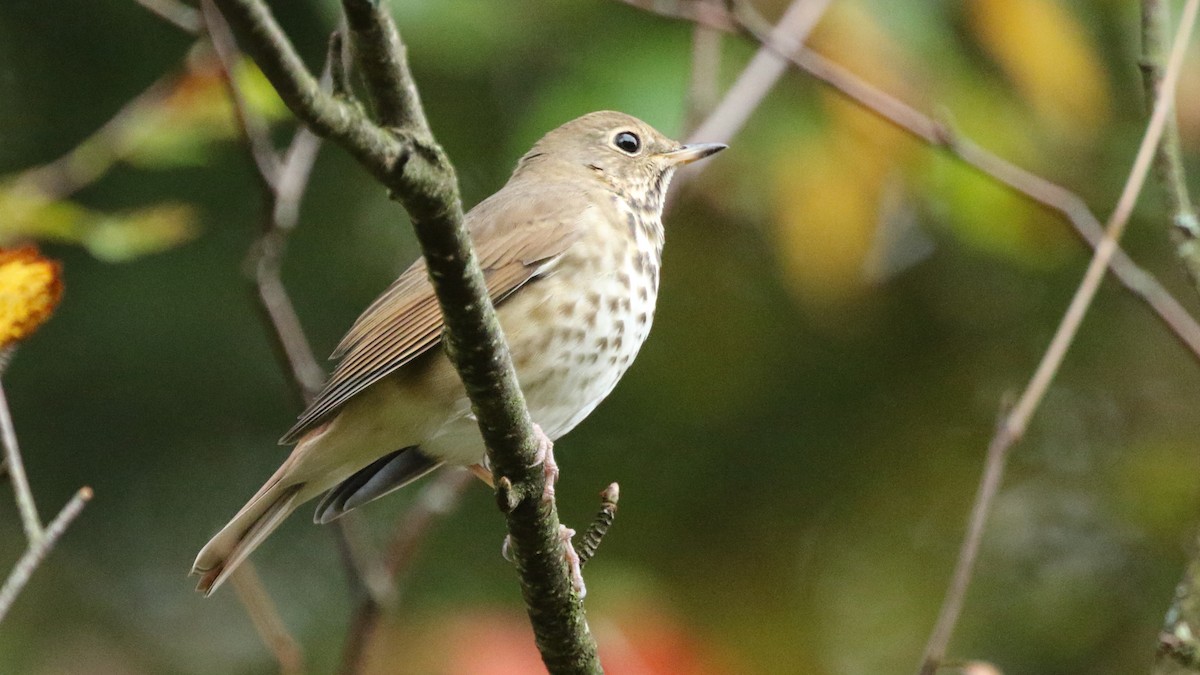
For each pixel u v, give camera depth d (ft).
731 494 41.50
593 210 27.76
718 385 40.98
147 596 41.27
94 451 41.60
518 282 26.68
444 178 16.67
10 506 41.19
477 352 18.92
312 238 40.78
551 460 20.72
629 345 27.84
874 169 31.96
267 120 31.53
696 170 31.27
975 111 32.86
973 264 40.81
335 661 40.55
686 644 29.99
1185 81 32.04
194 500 41.88
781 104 32.35
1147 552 40.60
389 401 26.68
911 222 38.65
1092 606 40.09
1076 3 34.76
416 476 28.37
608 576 33.86
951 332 41.83
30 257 19.66
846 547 41.32
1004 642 40.09
